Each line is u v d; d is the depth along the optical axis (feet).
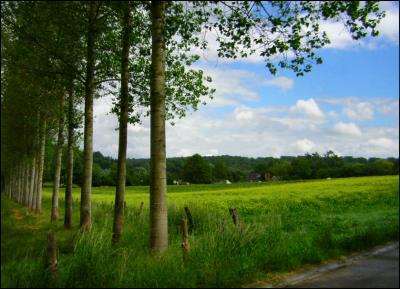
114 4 34.14
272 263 32.12
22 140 88.07
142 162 575.79
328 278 29.58
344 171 389.80
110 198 158.81
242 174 565.12
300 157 441.27
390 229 50.98
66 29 37.91
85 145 53.11
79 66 49.49
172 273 26.25
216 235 34.30
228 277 27.40
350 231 54.39
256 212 93.71
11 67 43.88
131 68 48.98
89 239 29.01
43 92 62.59
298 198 121.80
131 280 25.50
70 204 62.08
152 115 32.58
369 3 32.14
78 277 25.12
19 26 39.91
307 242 39.63
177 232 52.90
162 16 33.27
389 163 371.35
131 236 46.26
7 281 23.52
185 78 49.65
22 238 30.78
